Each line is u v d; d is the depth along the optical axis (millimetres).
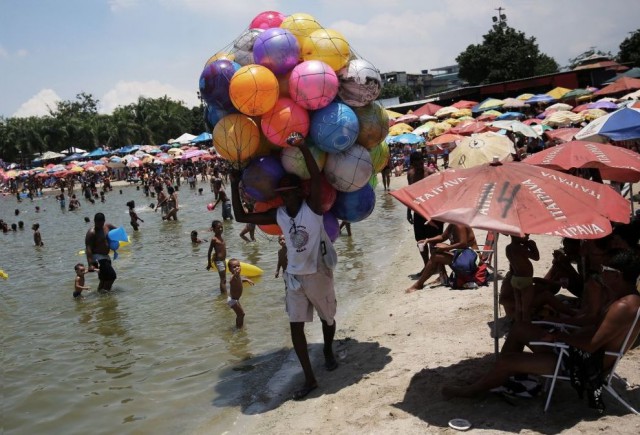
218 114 5883
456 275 9094
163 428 5777
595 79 41031
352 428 4973
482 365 5867
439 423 4762
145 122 86938
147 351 8195
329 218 6176
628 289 4746
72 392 6883
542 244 11242
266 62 5348
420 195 4828
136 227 21797
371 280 11219
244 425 5570
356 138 5637
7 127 77938
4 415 6340
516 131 17891
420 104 50531
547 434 4285
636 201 14266
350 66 5574
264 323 9023
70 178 56125
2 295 12664
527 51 59250
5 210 40375
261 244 16641
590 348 4402
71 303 11430
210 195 36312
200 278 12719
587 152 6887
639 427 4180
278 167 5691
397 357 6559
